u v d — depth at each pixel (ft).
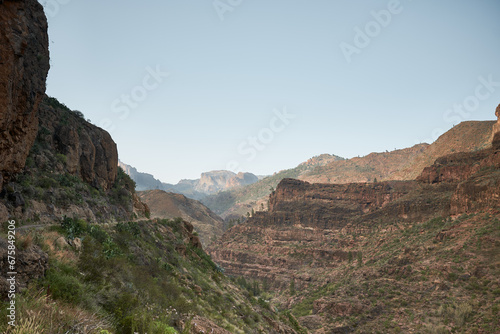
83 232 77.66
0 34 51.52
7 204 66.03
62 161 119.75
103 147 168.96
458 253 401.29
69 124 136.46
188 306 64.80
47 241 52.90
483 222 439.63
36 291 32.12
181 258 154.51
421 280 390.83
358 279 455.63
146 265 94.07
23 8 55.98
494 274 343.46
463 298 332.60
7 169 65.67
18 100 61.46
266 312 171.42
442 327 298.76
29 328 23.43
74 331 26.91
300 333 192.95
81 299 37.37
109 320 34.32
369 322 350.02
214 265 204.44
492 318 289.53
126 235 107.14
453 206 526.98
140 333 32.78
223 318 95.96
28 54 64.13
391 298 378.73
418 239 526.16
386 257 514.68
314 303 424.87
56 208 89.51
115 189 173.17
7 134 60.08
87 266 52.49
